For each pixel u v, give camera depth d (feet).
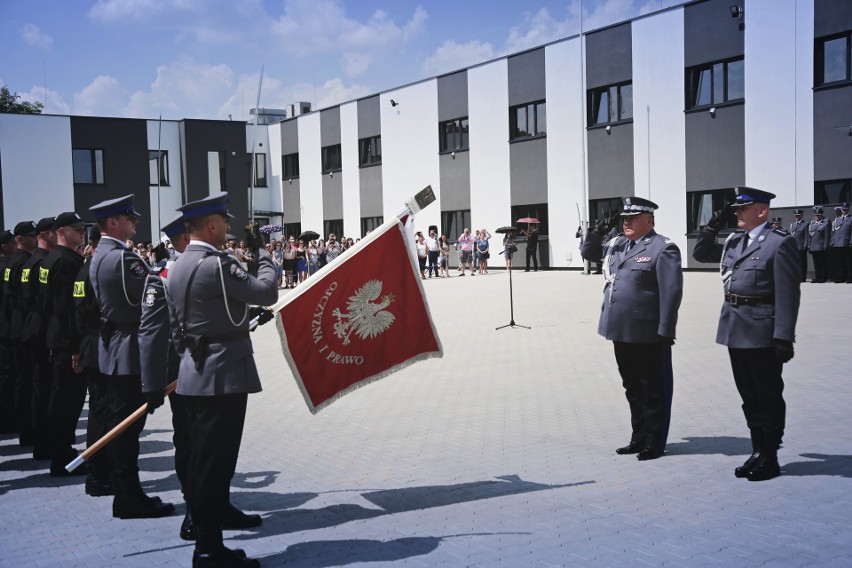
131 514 17.56
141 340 16.39
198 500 14.19
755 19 84.07
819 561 13.69
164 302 16.60
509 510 17.10
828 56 79.41
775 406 18.63
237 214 142.61
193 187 136.46
